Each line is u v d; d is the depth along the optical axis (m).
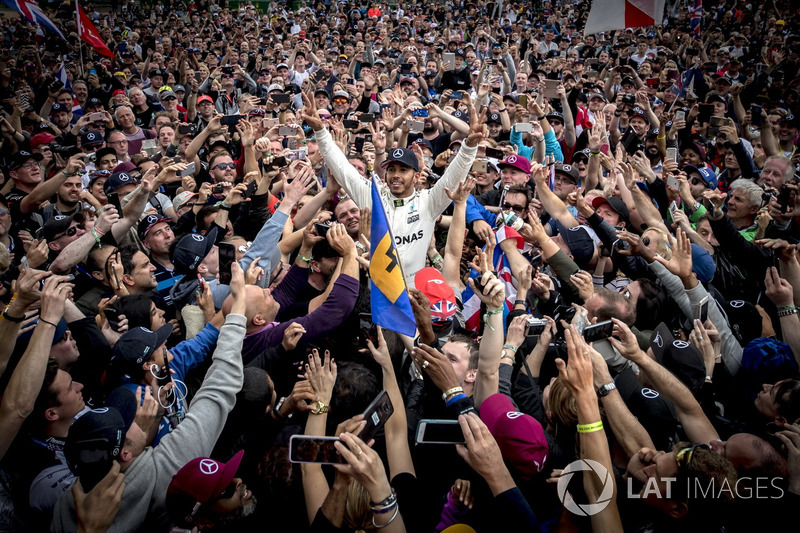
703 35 18.88
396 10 25.02
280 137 8.02
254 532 2.68
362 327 3.58
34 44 17.02
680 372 3.47
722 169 8.90
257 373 3.34
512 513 2.41
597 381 2.99
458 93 10.30
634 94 12.16
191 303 4.42
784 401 3.13
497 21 23.33
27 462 3.13
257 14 24.00
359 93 11.66
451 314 3.89
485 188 6.97
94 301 4.50
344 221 5.21
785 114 9.50
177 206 6.46
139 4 25.41
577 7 24.31
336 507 2.55
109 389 3.27
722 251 5.23
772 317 4.64
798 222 5.53
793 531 2.56
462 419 2.53
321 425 2.97
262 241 4.47
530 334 3.65
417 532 2.84
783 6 20.39
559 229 5.41
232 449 3.23
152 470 2.77
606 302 3.92
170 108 10.74
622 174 6.39
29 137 9.42
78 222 5.71
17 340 3.54
